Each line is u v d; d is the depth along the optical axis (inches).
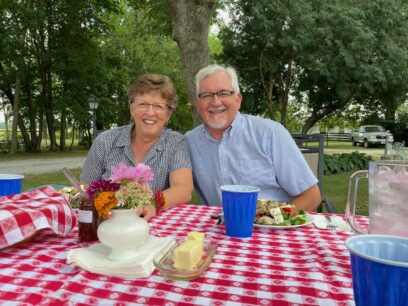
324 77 526.6
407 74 494.6
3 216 50.0
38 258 48.2
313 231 61.9
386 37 492.1
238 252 51.2
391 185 45.4
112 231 44.4
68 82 755.4
